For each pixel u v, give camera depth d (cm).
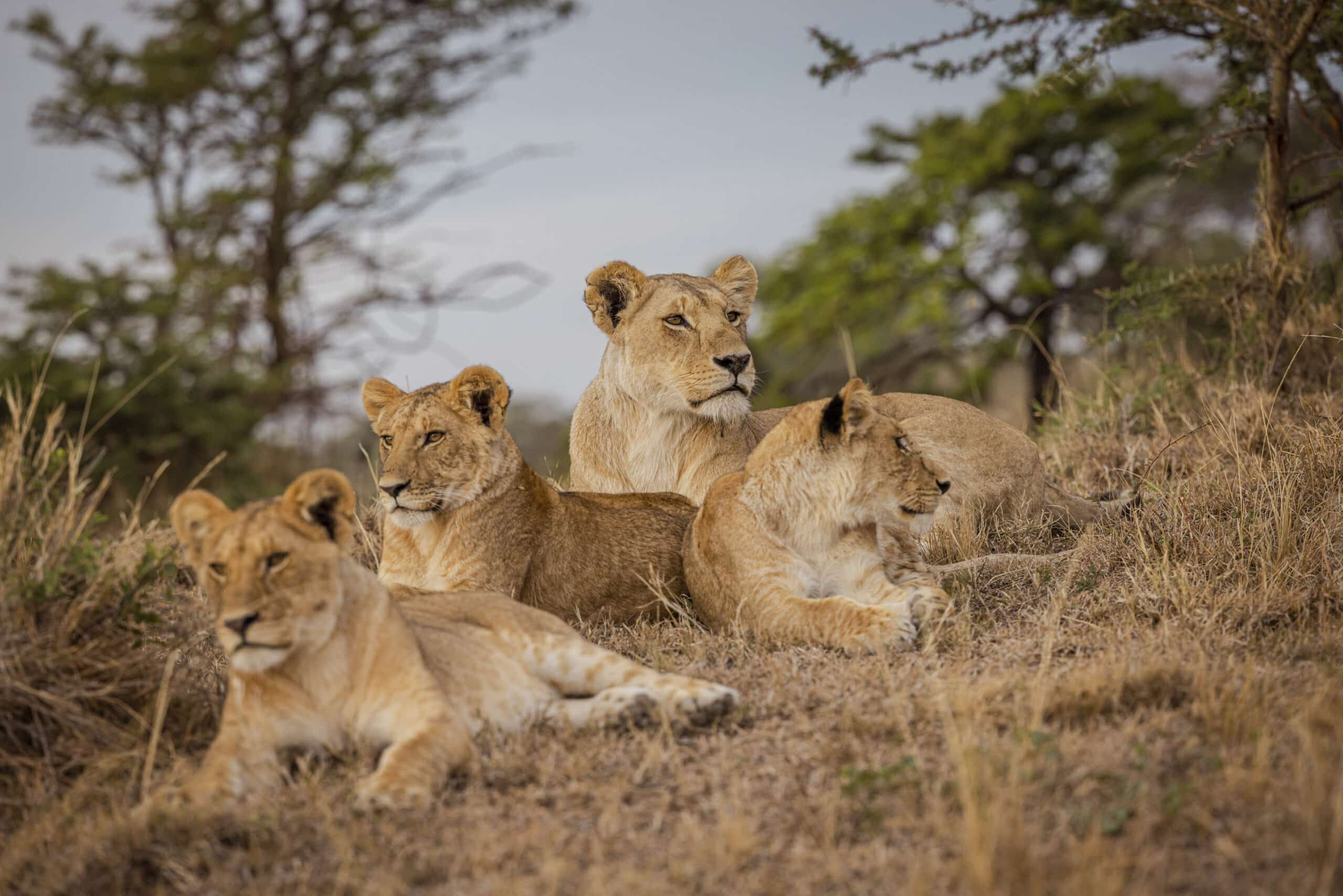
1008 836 596
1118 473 1404
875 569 1050
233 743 748
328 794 716
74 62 4406
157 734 779
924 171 4706
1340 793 598
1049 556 1123
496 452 1079
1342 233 1731
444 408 1066
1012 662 876
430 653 814
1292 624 907
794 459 1034
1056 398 2108
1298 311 1508
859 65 1656
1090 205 4625
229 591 716
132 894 661
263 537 726
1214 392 1484
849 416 1037
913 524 1066
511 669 852
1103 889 550
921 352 4575
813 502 1034
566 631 890
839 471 1035
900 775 686
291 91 4491
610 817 674
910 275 4584
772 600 995
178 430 2962
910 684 838
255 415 3238
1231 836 603
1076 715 757
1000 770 677
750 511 1032
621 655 893
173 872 666
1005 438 1283
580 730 805
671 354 1238
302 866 660
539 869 627
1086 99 4653
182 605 1028
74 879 665
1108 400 1628
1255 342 1516
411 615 873
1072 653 887
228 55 4412
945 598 980
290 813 705
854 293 4659
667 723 777
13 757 811
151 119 4456
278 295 4394
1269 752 679
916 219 4700
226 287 4191
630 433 1299
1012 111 4669
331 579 748
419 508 1043
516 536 1083
